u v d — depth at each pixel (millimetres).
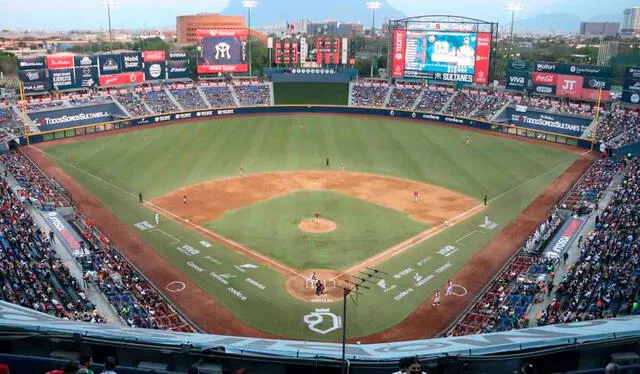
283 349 15055
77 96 103875
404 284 44594
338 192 66812
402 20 112188
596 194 62625
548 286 40250
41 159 80062
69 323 17859
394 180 72000
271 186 68875
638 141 82312
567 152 87188
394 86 121000
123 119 101375
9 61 171625
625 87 91188
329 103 118438
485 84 108188
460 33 106438
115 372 12414
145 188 67688
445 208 62000
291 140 93312
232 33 120562
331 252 50156
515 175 74750
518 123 100188
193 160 80375
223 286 44000
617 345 13547
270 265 47625
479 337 16188
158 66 115062
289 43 127062
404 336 37438
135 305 38688
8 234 45594
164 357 14359
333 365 13445
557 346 13445
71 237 49875
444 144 92000
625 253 42562
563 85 99750
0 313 18219
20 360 13680
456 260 49031
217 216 58656
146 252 49969
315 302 41750
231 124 105188
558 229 53688
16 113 92750
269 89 121500
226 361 13945
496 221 58281
